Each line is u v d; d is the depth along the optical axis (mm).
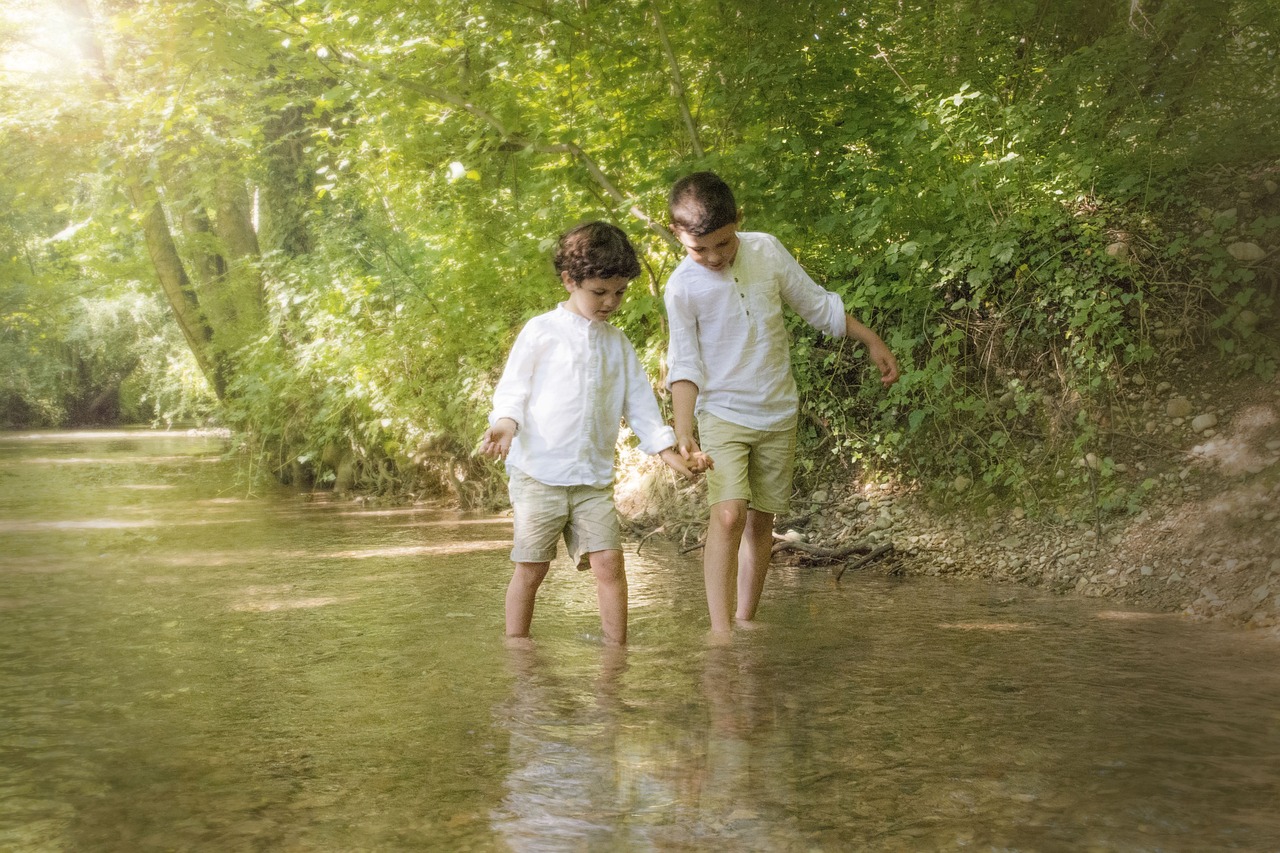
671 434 3723
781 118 6129
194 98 9383
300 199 12211
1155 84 5742
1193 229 5367
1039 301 5508
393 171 8398
